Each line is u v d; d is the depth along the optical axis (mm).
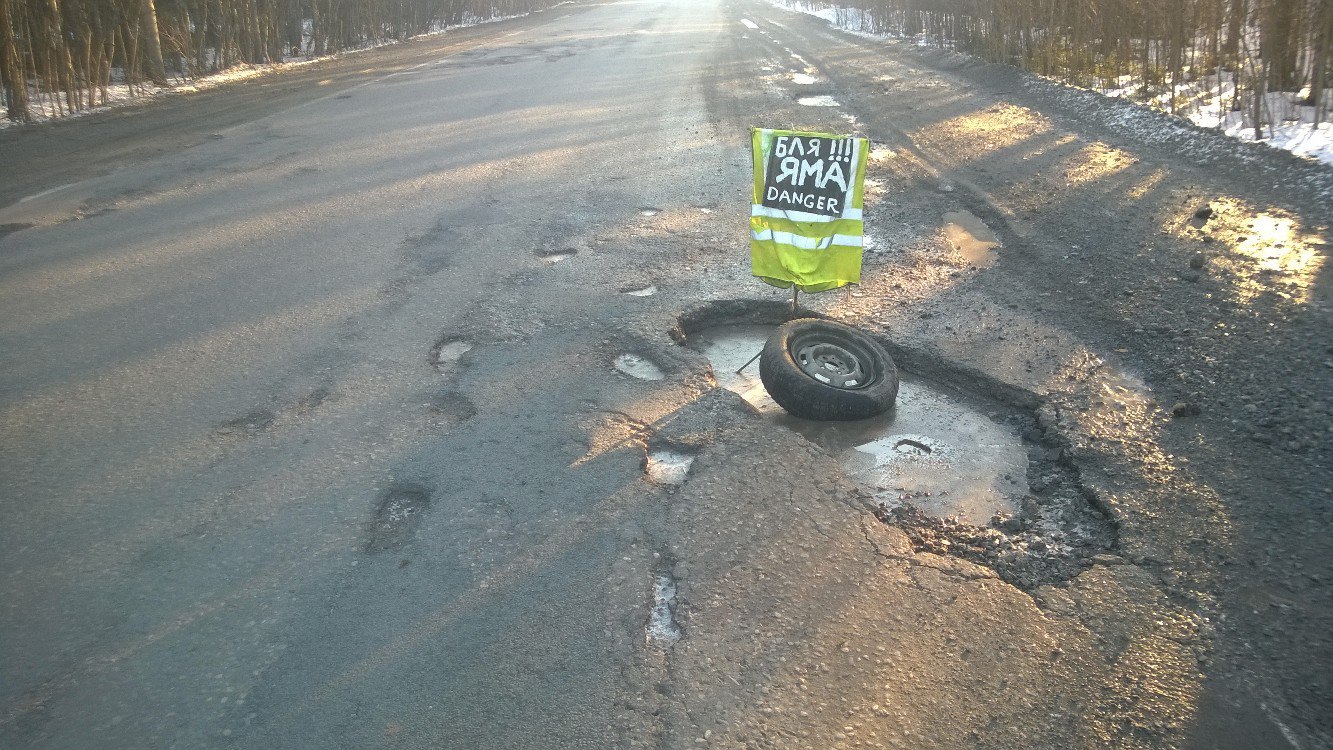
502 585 3064
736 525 3393
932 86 13234
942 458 3982
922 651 2789
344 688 2637
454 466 3770
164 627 2885
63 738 2479
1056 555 3268
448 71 16109
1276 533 3283
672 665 2711
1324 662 2719
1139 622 2908
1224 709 2572
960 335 5020
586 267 6070
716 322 5434
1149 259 5891
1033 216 6938
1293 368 4375
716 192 7938
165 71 14500
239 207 7500
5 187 8094
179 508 3498
